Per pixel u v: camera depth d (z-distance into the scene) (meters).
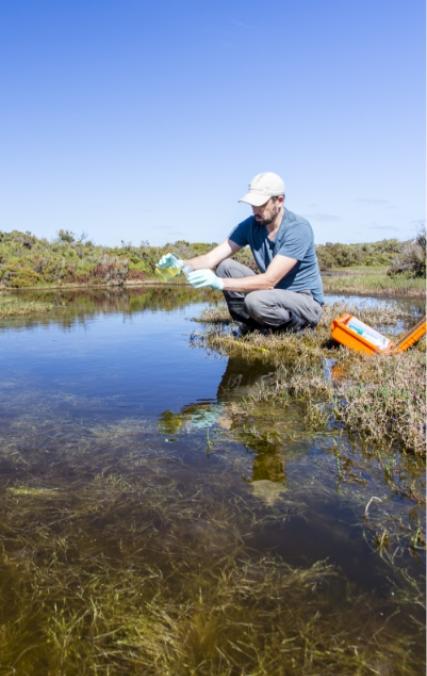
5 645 1.05
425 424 2.10
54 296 12.27
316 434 2.21
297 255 4.00
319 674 0.98
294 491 1.69
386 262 23.14
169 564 1.30
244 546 1.38
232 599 1.18
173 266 4.22
